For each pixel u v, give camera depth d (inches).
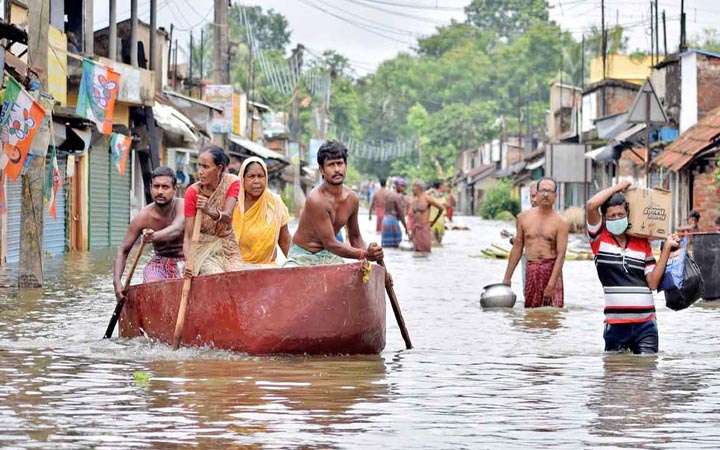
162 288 544.4
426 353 543.2
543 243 761.0
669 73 1899.6
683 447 337.1
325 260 546.6
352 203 541.6
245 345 516.7
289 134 4025.6
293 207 3494.1
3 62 831.1
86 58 1224.8
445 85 6943.9
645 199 540.1
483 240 1985.7
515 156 4436.5
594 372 483.5
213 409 388.8
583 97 2780.5
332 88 5866.1
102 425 360.5
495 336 615.2
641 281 548.1
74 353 522.3
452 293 888.9
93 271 1041.5
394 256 1425.9
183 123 1702.8
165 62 2050.9
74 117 1200.2
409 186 5910.4
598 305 786.8
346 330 517.3
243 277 516.7
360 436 347.9
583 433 355.3
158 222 603.2
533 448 334.3
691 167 1643.7
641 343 546.9
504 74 6663.4
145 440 339.9
